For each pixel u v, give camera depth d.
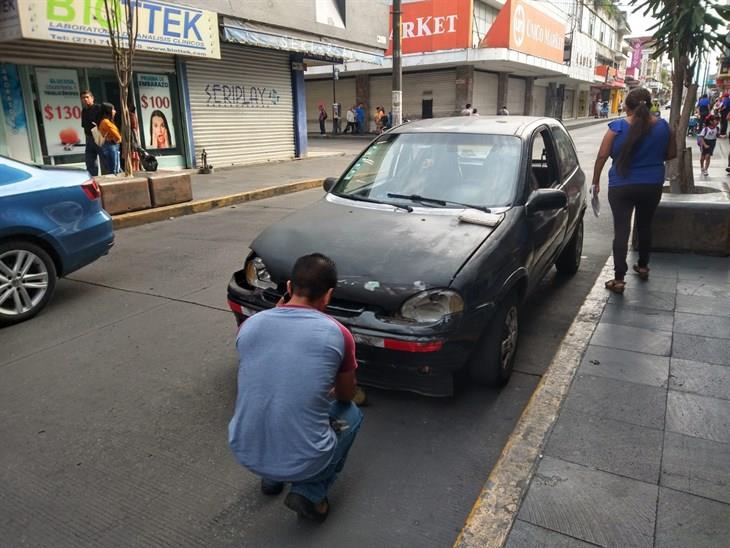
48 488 2.84
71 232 5.28
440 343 3.08
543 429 3.04
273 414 2.22
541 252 4.26
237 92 15.90
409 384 3.36
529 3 29.36
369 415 3.42
